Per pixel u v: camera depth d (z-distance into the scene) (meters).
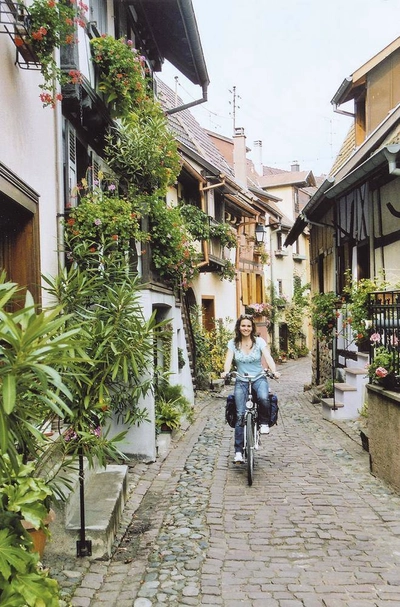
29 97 5.97
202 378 18.19
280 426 11.06
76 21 5.89
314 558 4.62
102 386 4.50
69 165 7.57
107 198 7.58
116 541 5.12
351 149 14.58
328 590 4.04
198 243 17.42
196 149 20.66
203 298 20.31
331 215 15.49
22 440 2.77
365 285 9.77
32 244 5.97
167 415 9.90
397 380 6.50
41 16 5.36
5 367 2.22
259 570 4.41
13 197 5.27
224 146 33.94
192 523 5.55
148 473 7.73
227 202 22.80
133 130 8.62
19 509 2.81
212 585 4.17
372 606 3.79
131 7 11.45
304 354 39.16
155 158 8.74
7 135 5.25
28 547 2.77
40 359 2.32
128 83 8.45
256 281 29.94
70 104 7.29
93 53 8.33
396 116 9.71
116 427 8.45
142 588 4.15
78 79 6.62
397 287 8.27
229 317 23.83
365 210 11.91
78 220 7.04
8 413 2.05
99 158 9.55
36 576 2.61
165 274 11.12
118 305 5.07
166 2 10.70
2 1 4.73
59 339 2.36
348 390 11.57
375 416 7.05
